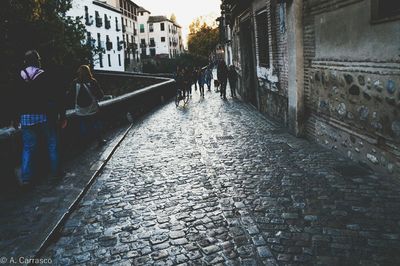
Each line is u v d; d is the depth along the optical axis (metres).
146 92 14.66
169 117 13.06
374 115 5.26
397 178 4.92
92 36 50.62
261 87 12.43
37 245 3.73
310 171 5.70
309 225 3.92
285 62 9.10
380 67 4.98
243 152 7.20
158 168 6.50
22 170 5.41
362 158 5.77
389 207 4.21
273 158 6.61
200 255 3.48
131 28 71.19
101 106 9.56
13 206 4.79
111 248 3.74
